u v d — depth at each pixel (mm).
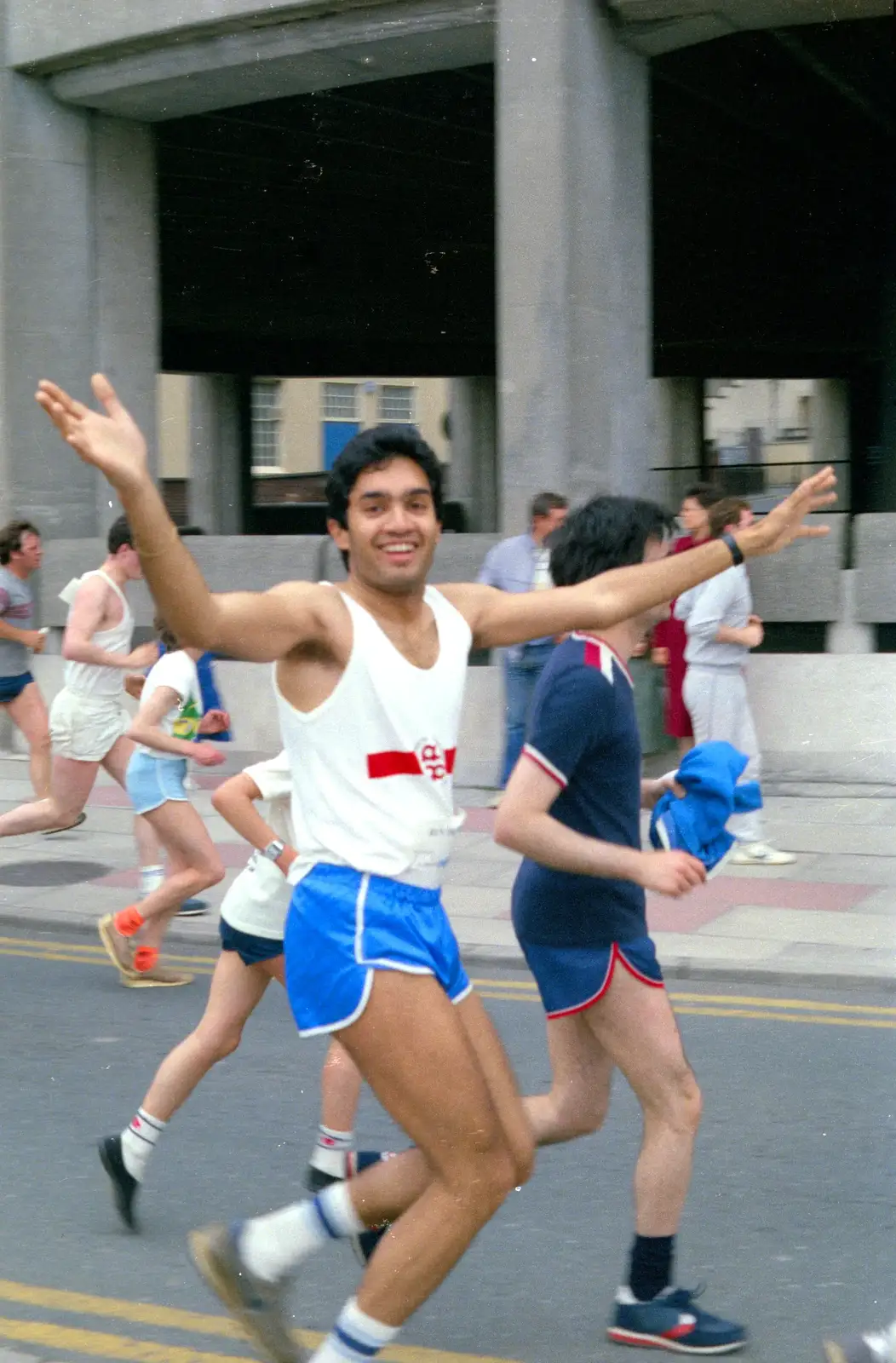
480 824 10430
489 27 11766
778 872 8852
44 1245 4422
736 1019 6504
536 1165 4984
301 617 2969
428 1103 2984
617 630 3658
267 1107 5594
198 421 34656
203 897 8852
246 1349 3770
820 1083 5688
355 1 11930
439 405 50281
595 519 3660
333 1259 4328
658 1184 3721
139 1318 3949
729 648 8922
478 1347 3766
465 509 35375
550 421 11461
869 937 7523
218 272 26828
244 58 12703
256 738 12758
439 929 3143
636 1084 3730
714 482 9250
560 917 3699
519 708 10281
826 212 25625
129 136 14617
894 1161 4930
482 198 23219
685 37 11727
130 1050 6250
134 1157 4484
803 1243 4332
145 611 13602
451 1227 3000
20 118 13953
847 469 30656
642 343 12312
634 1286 3770
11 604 10539
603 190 11594
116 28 13039
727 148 21047
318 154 19969
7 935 8352
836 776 10898
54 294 14219
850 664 10836
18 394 14141
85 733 8188
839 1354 3391
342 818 3047
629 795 3686
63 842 10438
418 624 3133
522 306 11484
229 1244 3451
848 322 32562
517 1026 6500
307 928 3074
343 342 33969
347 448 3049
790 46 15672
